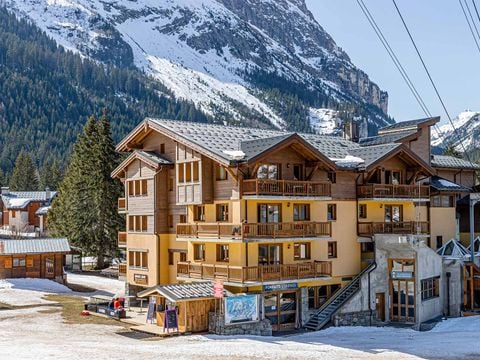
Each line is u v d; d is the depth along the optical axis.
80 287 63.66
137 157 50.62
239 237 40.97
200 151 43.47
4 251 62.12
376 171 50.88
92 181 74.12
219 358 31.09
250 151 43.09
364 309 46.91
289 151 44.84
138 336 38.19
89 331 39.62
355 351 34.38
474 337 40.09
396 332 43.56
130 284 51.97
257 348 34.28
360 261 49.44
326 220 46.81
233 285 41.59
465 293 51.22
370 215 50.69
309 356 32.28
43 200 132.38
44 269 64.50
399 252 47.72
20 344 34.25
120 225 74.75
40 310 47.91
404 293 47.69
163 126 47.59
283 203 44.72
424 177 54.44
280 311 43.97
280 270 42.56
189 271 45.50
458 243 53.25
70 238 75.19
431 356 33.25
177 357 31.12
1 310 47.62
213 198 44.25
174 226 49.03
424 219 56.09
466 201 60.88
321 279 44.97
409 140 58.22
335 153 51.50
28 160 167.12
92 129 76.38
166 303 40.47
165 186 49.69
